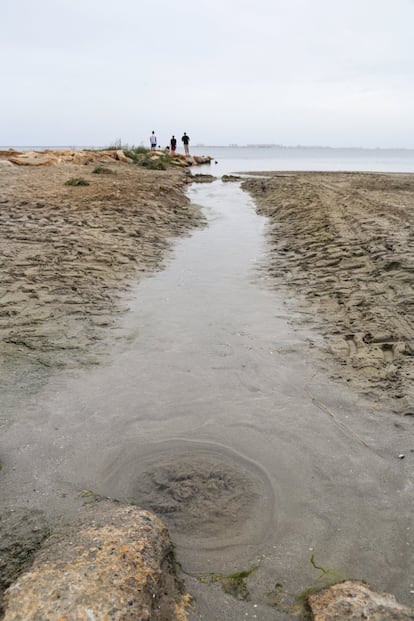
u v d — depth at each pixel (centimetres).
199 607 258
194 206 1706
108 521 285
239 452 392
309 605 256
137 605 232
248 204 1847
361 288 774
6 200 1395
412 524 320
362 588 261
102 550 258
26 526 300
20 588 235
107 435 407
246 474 367
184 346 576
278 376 510
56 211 1296
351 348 571
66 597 229
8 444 388
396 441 404
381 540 307
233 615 255
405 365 523
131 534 271
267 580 277
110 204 1432
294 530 315
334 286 793
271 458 385
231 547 301
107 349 559
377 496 345
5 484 344
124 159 3139
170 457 383
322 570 284
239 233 1275
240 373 515
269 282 841
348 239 1077
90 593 231
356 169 4481
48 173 2117
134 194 1633
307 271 900
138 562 253
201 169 4009
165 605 248
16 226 1099
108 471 367
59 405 445
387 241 1016
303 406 455
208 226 1366
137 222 1259
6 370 496
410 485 356
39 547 278
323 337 605
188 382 495
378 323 631
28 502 325
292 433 416
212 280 845
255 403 460
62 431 409
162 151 4341
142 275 854
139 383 490
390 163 6675
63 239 1014
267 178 2842
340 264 915
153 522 286
